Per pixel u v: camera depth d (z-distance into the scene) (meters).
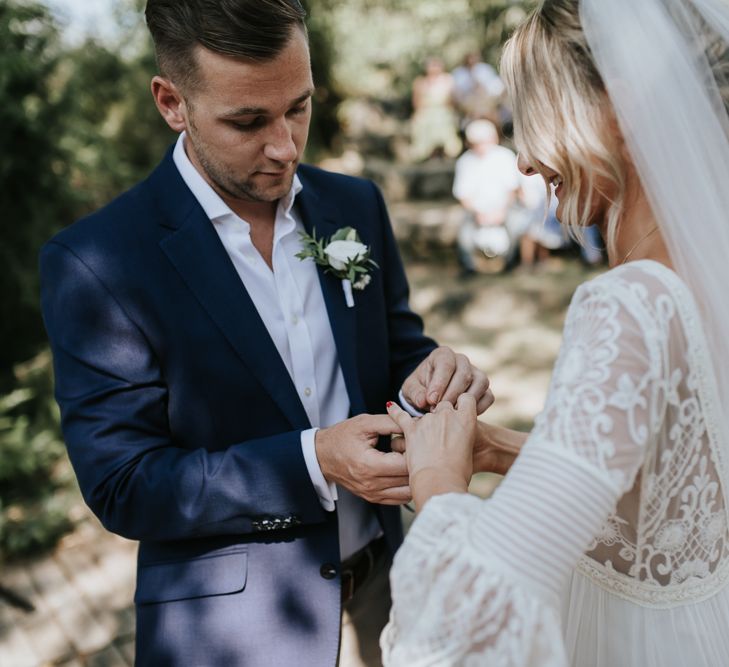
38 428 4.05
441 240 8.45
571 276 7.35
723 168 1.04
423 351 1.87
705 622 1.14
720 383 1.04
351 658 1.83
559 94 1.06
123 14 6.34
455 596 0.94
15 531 3.49
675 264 1.04
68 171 4.22
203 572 1.54
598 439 0.92
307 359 1.63
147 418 1.49
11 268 4.01
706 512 1.09
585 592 1.22
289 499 1.45
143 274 1.48
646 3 1.04
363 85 9.88
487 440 1.44
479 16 10.81
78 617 3.02
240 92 1.37
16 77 3.88
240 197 1.53
